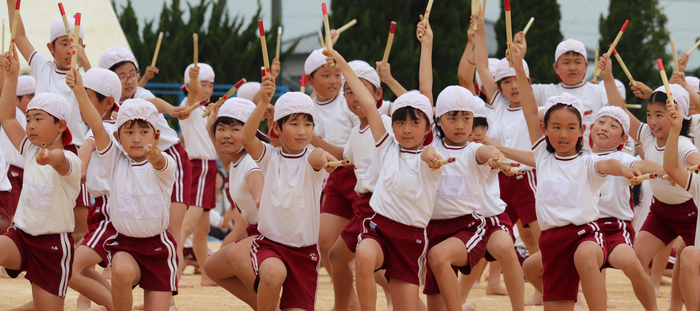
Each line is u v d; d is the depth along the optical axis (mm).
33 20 30906
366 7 56719
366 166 13977
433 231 12805
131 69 16406
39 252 12266
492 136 18281
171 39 57375
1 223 16781
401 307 12094
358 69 15039
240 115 13805
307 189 12461
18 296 16438
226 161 15039
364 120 14414
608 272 24750
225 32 58188
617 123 14891
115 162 12719
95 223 14578
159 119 16047
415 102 12258
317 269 12648
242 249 12820
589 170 12648
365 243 11969
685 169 12773
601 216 14727
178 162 16141
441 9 57062
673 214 15375
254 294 13625
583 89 18656
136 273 12172
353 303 15102
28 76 19766
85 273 13680
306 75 16469
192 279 21453
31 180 12406
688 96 16266
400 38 55438
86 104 12453
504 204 14625
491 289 18547
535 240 17156
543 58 56125
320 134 16328
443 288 12062
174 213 15844
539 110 16219
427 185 12180
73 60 12398
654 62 59406
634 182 11883
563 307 12914
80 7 33094
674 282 15281
